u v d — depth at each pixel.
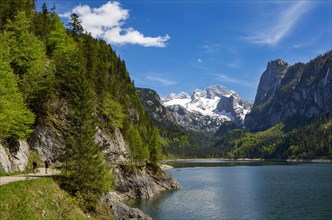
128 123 123.31
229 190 101.12
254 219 61.72
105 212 41.59
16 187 27.61
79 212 34.50
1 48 50.22
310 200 79.94
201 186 112.00
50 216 27.94
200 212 67.75
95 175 40.00
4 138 48.69
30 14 93.31
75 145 38.88
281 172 166.00
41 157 57.28
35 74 60.59
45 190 31.56
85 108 42.19
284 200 80.88
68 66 74.62
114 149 95.06
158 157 131.00
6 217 22.41
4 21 78.00
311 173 154.00
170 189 104.06
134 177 88.75
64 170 38.72
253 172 172.62
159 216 64.00
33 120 53.44
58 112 66.88
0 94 42.66
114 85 135.50
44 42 86.75
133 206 74.38
